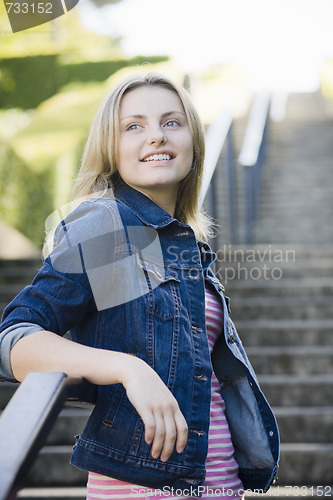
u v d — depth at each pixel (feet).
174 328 5.21
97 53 51.57
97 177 5.87
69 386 4.26
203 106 46.70
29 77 49.29
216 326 5.85
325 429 13.89
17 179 30.35
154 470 4.97
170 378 5.07
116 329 5.13
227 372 5.93
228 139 22.08
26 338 4.53
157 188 5.90
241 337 17.62
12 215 30.35
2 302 20.92
